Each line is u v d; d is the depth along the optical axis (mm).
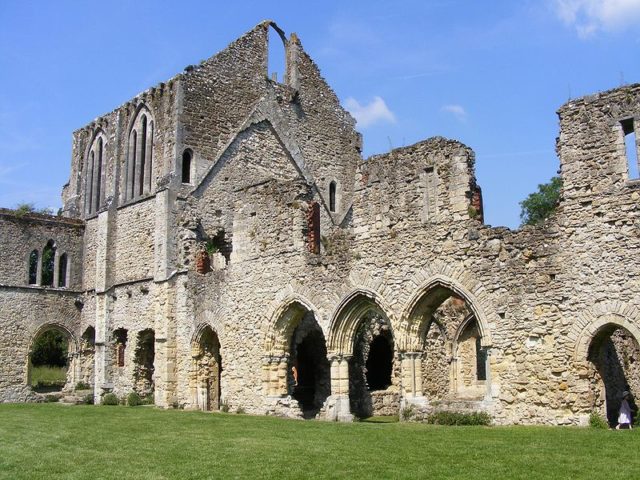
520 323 21062
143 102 38625
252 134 38500
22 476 14094
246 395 28703
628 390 26906
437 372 32219
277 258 28250
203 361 31891
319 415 26031
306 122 43781
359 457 15430
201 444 18156
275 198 28781
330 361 25828
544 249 20969
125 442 18891
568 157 21000
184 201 35125
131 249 37469
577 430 18578
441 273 22922
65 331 41375
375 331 30984
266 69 40812
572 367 20047
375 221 25031
